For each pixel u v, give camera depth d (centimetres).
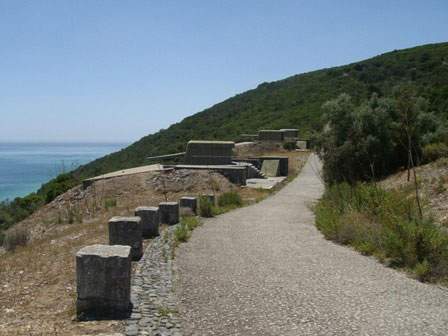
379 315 646
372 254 1053
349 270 909
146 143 8550
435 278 838
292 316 641
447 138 2262
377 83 8469
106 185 2673
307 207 2014
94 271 656
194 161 3462
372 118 2320
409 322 619
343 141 2370
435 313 656
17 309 721
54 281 880
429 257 912
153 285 790
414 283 814
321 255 1055
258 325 607
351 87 8681
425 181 1773
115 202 2261
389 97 2488
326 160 2408
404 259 942
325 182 2416
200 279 836
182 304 693
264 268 925
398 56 9756
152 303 693
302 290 768
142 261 977
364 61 10462
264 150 5156
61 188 3156
